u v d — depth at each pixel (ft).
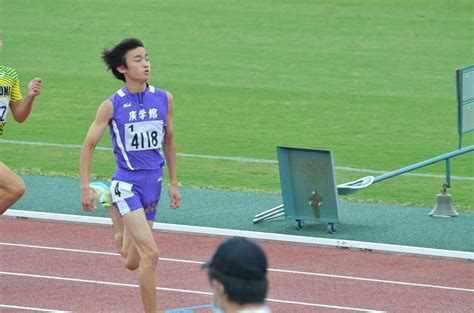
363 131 195.93
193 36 299.99
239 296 38.99
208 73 253.85
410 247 115.44
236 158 172.35
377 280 103.96
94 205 85.92
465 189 151.53
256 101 223.92
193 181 154.10
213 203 139.33
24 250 113.70
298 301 96.07
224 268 39.11
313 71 257.14
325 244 118.21
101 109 85.51
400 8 337.31
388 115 210.38
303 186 122.72
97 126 85.56
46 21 317.01
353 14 330.13
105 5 343.46
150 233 84.53
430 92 233.76
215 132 194.08
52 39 292.81
